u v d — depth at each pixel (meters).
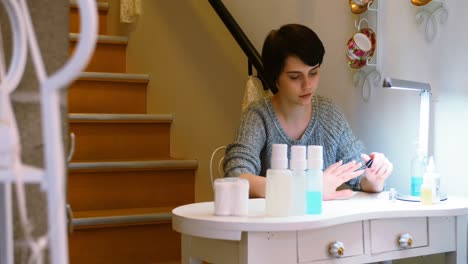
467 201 1.97
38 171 0.62
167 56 3.35
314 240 1.61
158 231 2.77
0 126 0.60
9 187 0.69
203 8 3.16
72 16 3.70
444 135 2.29
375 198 2.02
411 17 2.42
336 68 2.68
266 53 2.08
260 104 2.22
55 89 0.59
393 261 2.56
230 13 3.04
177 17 3.29
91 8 0.57
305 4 2.77
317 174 1.66
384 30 2.54
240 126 2.19
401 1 2.46
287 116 2.19
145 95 3.51
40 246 0.61
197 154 3.13
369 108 2.57
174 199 3.02
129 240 2.71
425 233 1.85
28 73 0.83
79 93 3.34
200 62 3.17
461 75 2.19
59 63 0.90
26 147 0.81
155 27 3.43
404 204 1.89
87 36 0.57
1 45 0.75
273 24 2.88
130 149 3.21
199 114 3.16
